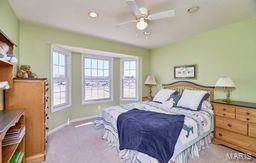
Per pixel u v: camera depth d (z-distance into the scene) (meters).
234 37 2.97
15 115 1.71
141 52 4.82
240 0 2.16
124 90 5.25
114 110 3.02
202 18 2.72
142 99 4.72
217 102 2.74
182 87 3.95
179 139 2.05
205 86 3.46
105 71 5.03
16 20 2.60
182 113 2.73
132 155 2.06
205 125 2.57
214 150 2.56
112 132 2.79
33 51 2.94
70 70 4.14
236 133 2.50
